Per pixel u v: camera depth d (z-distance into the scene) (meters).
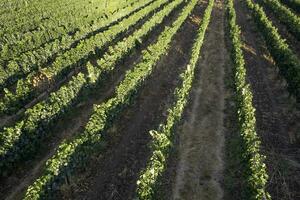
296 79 32.91
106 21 55.50
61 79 38.31
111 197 23.06
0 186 24.22
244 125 25.83
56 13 62.00
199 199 22.75
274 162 25.84
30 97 33.75
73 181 24.16
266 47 47.66
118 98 29.52
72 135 29.50
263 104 33.72
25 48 45.28
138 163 25.91
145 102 33.75
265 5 68.44
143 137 28.77
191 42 50.66
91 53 43.19
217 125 30.19
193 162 25.83
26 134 26.25
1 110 31.05
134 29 54.81
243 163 23.70
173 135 26.31
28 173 25.44
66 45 45.56
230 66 41.75
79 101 33.12
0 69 36.84
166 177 24.27
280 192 23.28
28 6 66.69
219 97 35.03
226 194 23.14
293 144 27.97
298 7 63.25
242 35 52.56
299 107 32.91
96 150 26.22
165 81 38.00
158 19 54.25
